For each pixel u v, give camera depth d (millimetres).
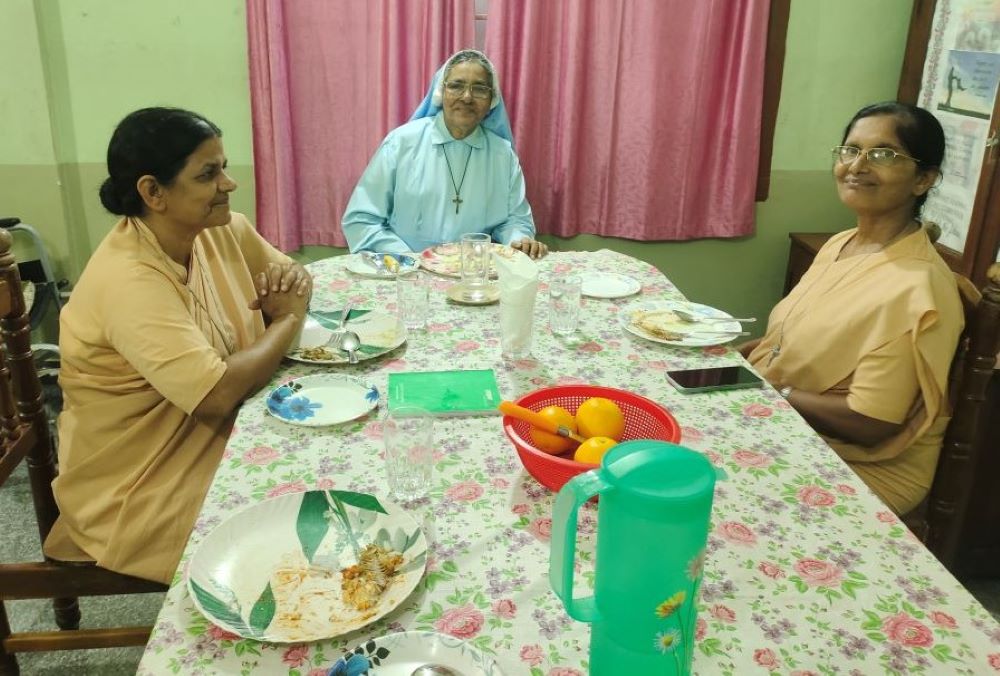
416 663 824
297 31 2799
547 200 3096
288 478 1163
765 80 2947
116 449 1451
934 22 2814
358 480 1162
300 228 3053
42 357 2900
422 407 1359
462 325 1755
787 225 3283
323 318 1751
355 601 917
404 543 1000
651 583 729
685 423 1343
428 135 2725
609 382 1490
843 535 1059
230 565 974
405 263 2160
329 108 2902
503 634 883
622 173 3033
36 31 2719
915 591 955
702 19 2830
